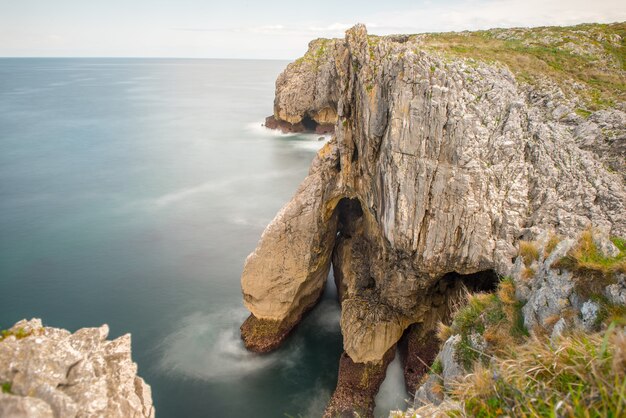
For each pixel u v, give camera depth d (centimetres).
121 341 947
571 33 3838
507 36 4038
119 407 818
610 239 1198
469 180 2278
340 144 3027
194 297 3725
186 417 2553
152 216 5394
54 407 724
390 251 2686
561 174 2264
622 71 3198
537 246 1482
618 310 983
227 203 5850
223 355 3047
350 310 2855
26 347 789
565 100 2641
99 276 4019
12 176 6875
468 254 2322
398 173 2431
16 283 3872
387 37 4191
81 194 6144
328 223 3241
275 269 3009
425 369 2669
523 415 570
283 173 7194
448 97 2361
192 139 9725
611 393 532
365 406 2583
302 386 2803
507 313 1323
